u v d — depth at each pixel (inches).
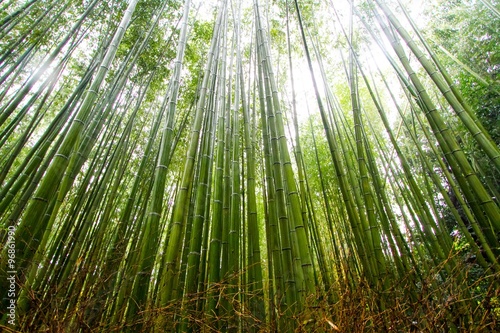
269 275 110.1
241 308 85.7
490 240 86.6
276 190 99.6
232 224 117.2
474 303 83.1
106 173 151.3
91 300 72.9
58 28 207.5
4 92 178.7
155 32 214.7
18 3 210.4
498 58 235.0
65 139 87.4
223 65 157.8
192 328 91.6
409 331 72.3
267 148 122.1
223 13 170.2
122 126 233.8
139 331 80.6
